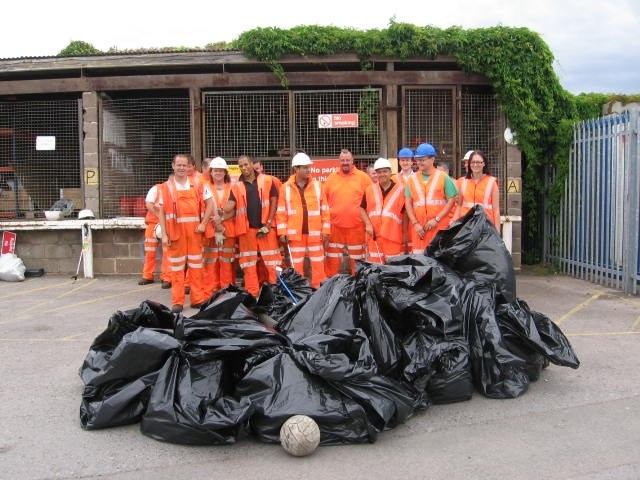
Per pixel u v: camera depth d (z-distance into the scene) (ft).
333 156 34.58
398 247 23.97
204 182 25.29
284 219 25.63
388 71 33.88
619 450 11.69
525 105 33.45
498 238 17.90
